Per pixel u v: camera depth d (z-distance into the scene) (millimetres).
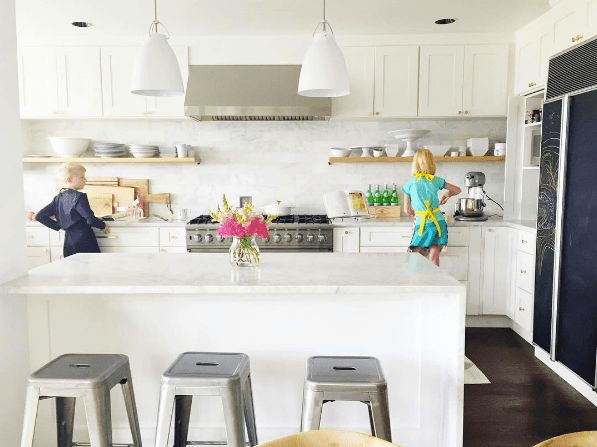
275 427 2428
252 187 5117
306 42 4609
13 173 2242
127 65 4621
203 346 2395
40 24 4211
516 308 4340
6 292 2072
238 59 4621
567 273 3227
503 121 5008
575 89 3148
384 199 5012
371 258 2795
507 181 4648
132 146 4871
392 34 4566
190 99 4484
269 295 2359
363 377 1857
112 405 2434
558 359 3352
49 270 2438
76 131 5055
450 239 4551
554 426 2779
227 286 2068
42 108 4645
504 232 4523
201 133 5070
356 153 5062
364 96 4637
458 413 2105
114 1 3645
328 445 1123
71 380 1813
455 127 5027
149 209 5133
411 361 2393
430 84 4613
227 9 3848
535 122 4383
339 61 2619
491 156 4777
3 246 2160
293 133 5066
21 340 2307
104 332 2387
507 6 3789
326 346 2391
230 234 2438
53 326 2387
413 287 2062
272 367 2402
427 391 2385
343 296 2363
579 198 3086
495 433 2705
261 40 4602
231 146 5082
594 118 2920
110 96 4641
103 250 4566
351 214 4660
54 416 2408
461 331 2084
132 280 2182
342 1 3674
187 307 2377
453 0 3658
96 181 5086
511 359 3814
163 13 3939
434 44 4582
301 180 5105
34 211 5082
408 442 2410
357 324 2379
